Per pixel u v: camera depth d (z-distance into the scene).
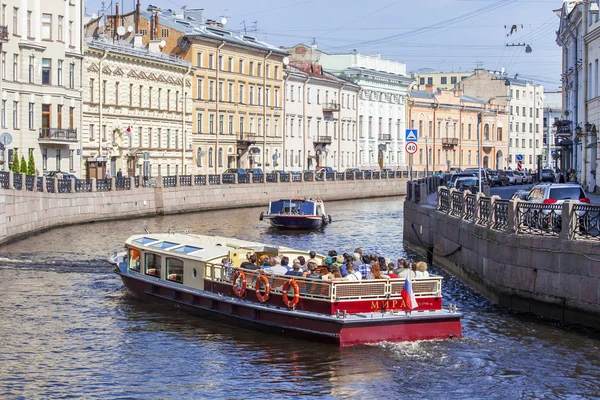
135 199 56.78
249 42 90.38
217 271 24.12
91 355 20.88
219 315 23.72
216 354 20.83
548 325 23.02
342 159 104.88
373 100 110.62
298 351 20.83
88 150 66.25
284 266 23.39
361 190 88.81
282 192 75.94
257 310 22.48
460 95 126.50
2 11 55.53
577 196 31.94
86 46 65.19
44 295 27.45
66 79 62.00
